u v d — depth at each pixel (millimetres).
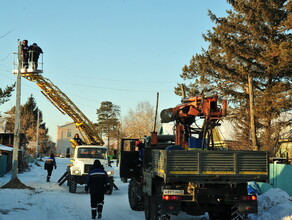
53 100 27500
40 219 10438
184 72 35219
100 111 108688
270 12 26844
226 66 30469
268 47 27031
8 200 14539
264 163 9641
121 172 14523
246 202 9992
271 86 28250
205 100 11523
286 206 11000
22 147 52344
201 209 10438
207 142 11750
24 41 26281
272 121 30672
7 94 35875
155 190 10953
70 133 132500
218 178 9539
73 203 14844
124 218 11867
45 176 32875
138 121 72625
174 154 9492
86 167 19594
